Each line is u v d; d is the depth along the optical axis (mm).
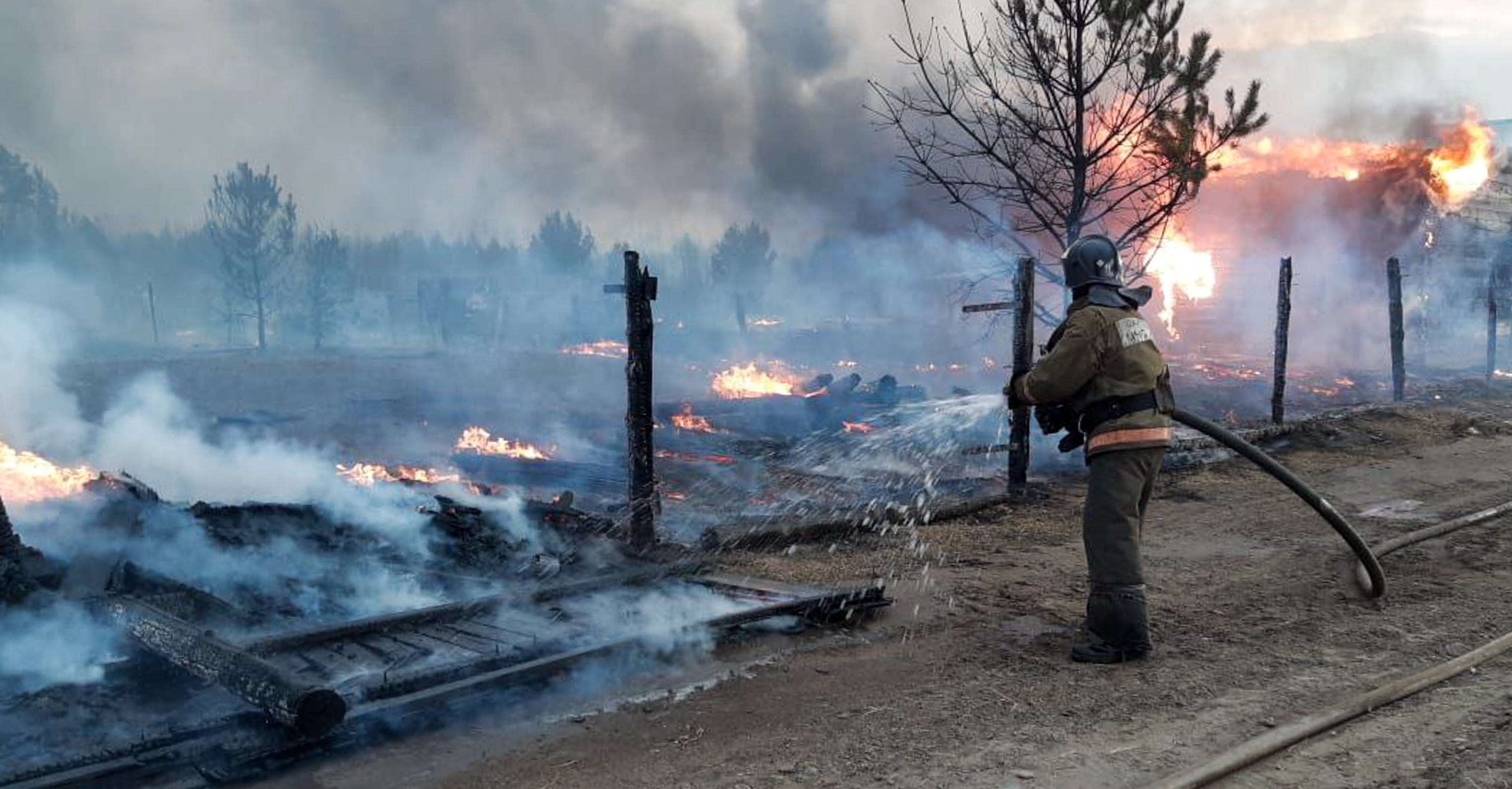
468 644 5176
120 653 5004
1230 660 4859
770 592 6199
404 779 3807
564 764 3918
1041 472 11516
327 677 4648
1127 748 3762
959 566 7348
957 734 4023
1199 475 10945
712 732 4211
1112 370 5035
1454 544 7262
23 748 3967
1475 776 3309
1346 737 3764
